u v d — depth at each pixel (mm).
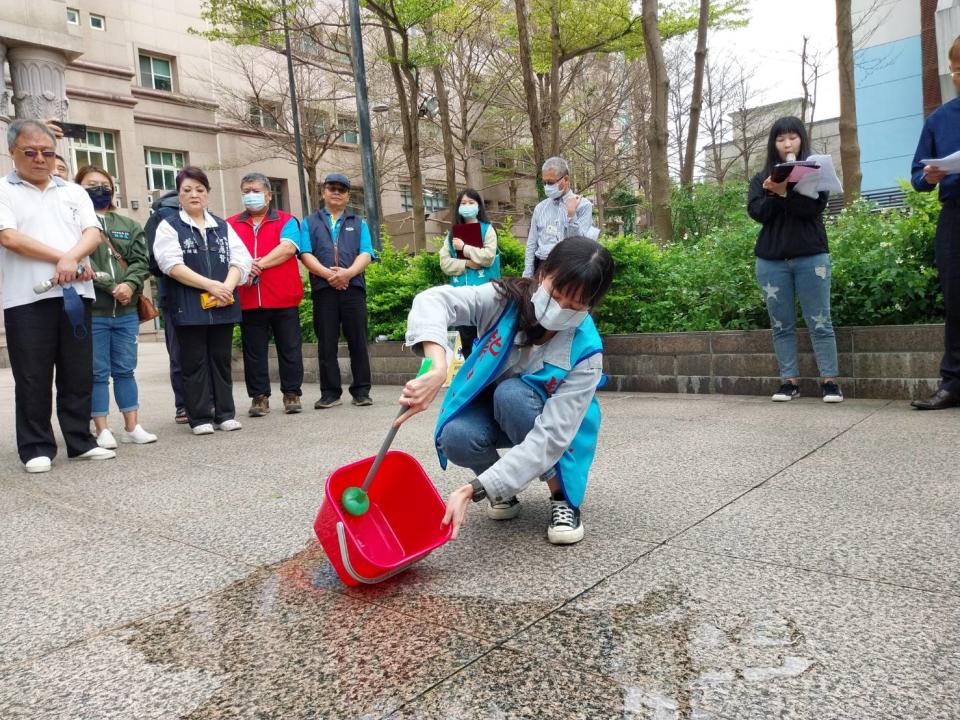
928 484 2779
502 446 2516
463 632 1748
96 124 23344
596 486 3029
